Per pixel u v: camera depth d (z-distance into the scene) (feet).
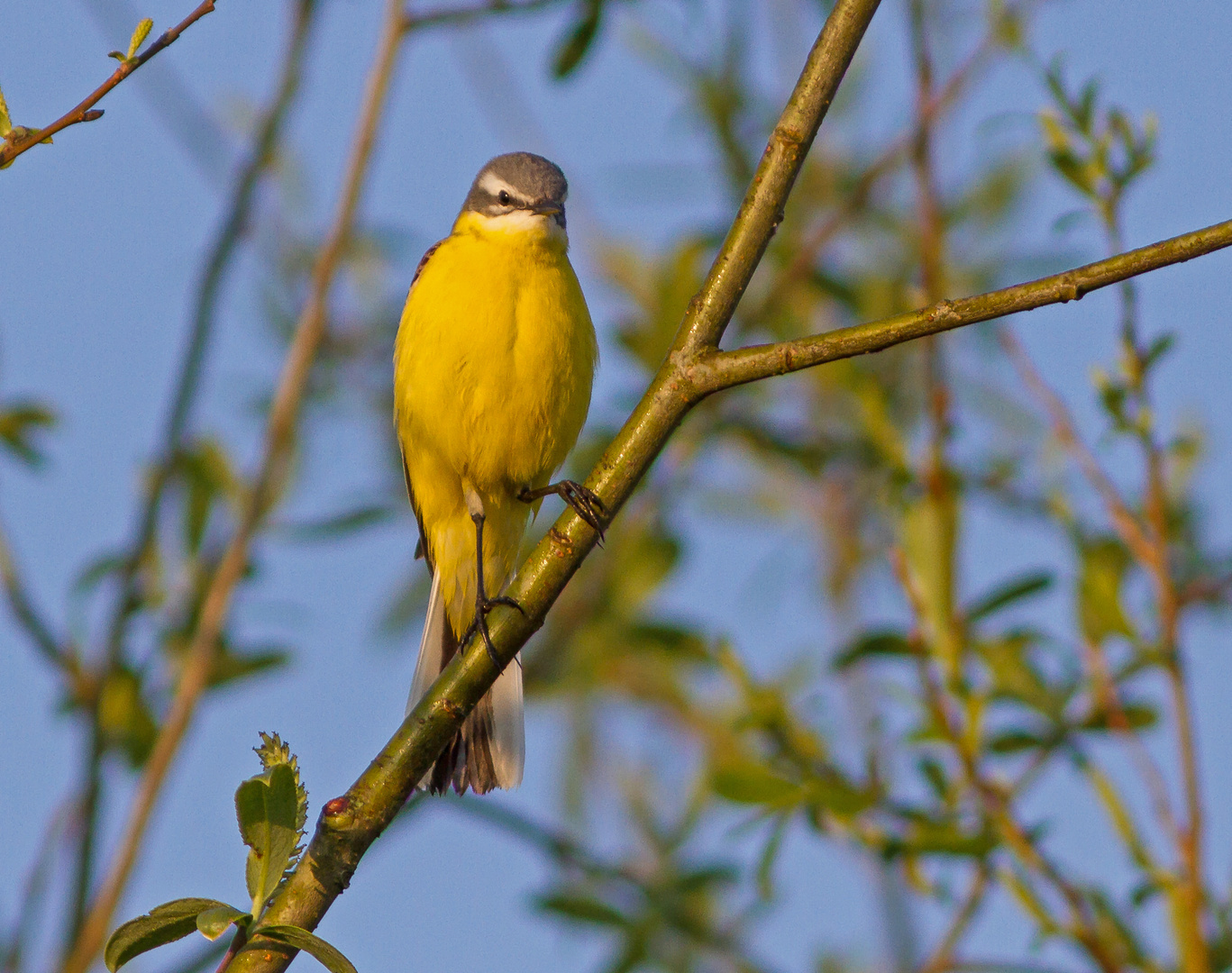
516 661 32.68
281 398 35.50
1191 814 27.40
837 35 22.16
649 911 32.19
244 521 34.37
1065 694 29.17
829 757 30.27
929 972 27.61
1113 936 27.43
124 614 34.63
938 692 28.84
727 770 28.81
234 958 17.85
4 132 19.33
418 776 21.07
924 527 30.32
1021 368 30.63
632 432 22.22
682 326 22.17
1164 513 29.07
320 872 20.27
